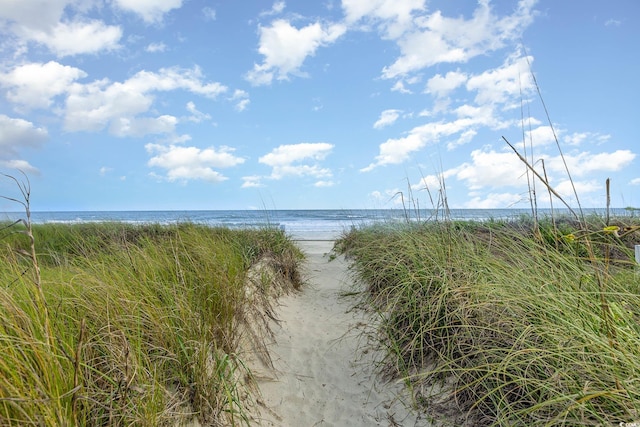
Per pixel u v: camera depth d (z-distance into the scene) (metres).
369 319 4.46
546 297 2.71
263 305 4.70
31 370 1.77
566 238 2.45
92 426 1.99
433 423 2.75
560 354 2.18
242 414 2.60
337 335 4.44
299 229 24.05
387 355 3.54
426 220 5.65
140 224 9.78
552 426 2.10
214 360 2.97
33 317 2.22
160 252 4.66
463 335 3.06
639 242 4.77
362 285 5.81
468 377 2.83
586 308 2.48
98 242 5.93
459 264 3.83
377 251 5.96
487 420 2.53
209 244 5.51
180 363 2.71
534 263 3.25
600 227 4.20
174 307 3.23
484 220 7.34
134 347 2.57
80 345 1.78
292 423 2.97
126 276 3.58
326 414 3.07
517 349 2.60
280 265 6.30
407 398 3.07
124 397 2.07
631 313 2.41
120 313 2.80
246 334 3.83
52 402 1.71
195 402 2.59
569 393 2.13
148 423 2.07
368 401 3.18
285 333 4.47
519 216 7.09
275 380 3.49
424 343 3.46
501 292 2.90
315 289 6.47
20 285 2.72
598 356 2.15
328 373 3.67
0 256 3.54
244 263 5.62
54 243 7.38
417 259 4.44
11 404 1.57
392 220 7.78
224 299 3.73
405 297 3.95
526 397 2.45
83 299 2.90
